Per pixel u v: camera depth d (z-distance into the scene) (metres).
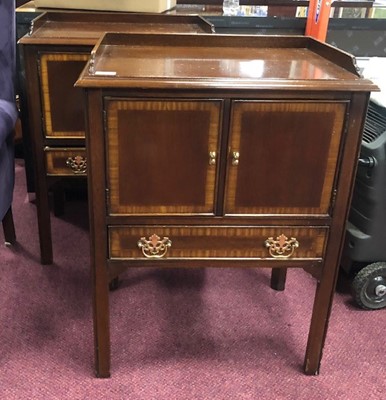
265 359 1.39
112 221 1.14
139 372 1.33
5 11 1.56
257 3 2.26
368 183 1.46
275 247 1.20
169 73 1.08
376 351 1.43
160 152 1.08
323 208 1.16
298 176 1.12
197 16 1.84
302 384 1.31
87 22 1.81
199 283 1.72
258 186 1.13
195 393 1.27
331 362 1.39
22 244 1.93
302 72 1.14
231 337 1.47
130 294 1.65
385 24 2.02
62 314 1.55
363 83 1.05
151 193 1.12
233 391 1.28
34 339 1.44
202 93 1.03
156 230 1.16
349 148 1.10
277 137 1.08
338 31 2.02
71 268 1.79
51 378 1.31
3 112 1.49
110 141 1.06
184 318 1.54
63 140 1.63
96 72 1.05
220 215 1.15
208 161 1.09
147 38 1.38
